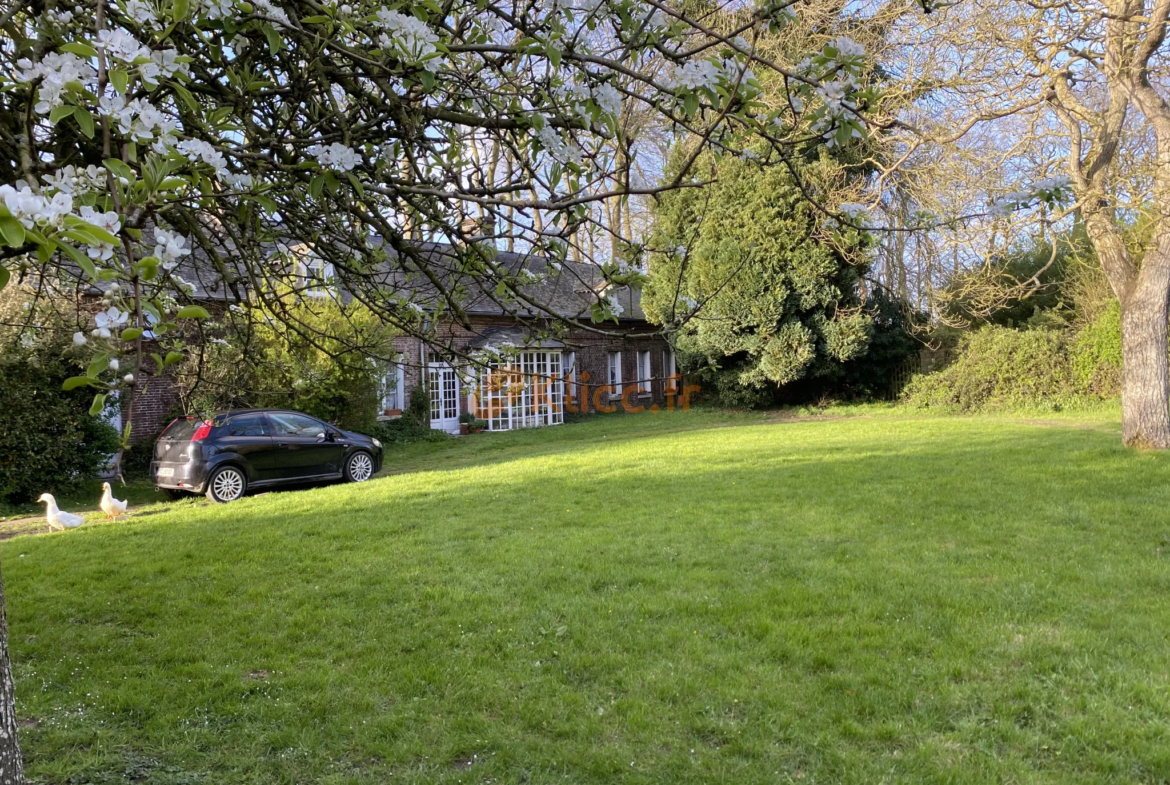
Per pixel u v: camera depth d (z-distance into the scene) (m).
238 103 2.26
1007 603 4.45
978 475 8.62
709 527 6.55
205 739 3.21
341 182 2.14
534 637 4.17
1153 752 2.82
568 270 2.74
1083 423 14.36
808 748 3.01
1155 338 9.72
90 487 11.36
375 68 2.07
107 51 1.35
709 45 1.74
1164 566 5.02
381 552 6.05
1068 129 8.95
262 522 7.48
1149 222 8.62
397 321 3.00
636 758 2.98
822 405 20.58
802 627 4.16
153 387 12.84
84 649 4.21
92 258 1.21
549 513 7.41
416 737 3.19
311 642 4.20
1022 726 3.10
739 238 18.06
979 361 18.23
